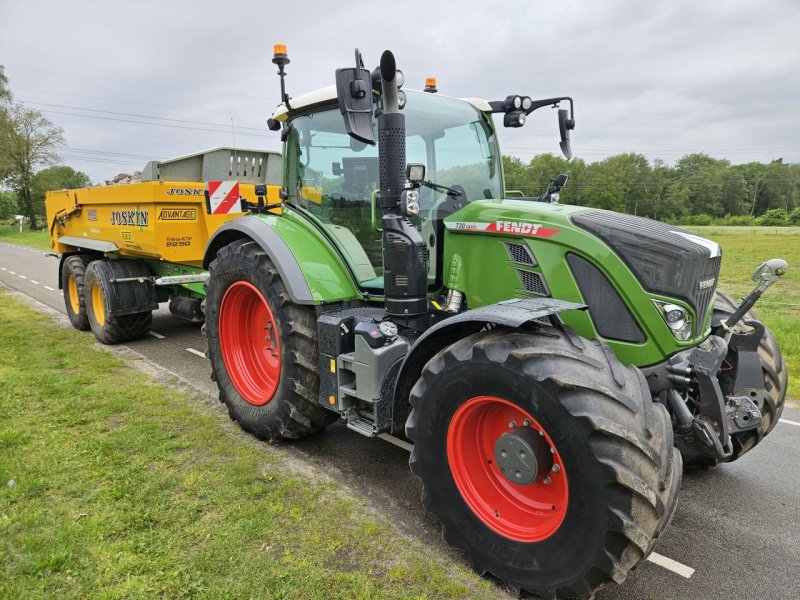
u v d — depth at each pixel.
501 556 2.52
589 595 2.27
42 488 3.30
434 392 2.66
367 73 2.76
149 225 5.97
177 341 7.17
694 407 2.85
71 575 2.59
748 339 2.96
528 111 4.03
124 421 4.36
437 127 3.70
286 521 3.05
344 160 3.81
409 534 2.98
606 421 2.13
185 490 3.33
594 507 2.16
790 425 4.56
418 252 3.13
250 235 4.02
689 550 2.92
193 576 2.59
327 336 3.48
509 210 3.06
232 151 6.83
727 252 25.09
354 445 4.08
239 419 4.21
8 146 45.62
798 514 3.26
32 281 12.88
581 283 2.79
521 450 2.46
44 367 5.74
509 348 2.40
